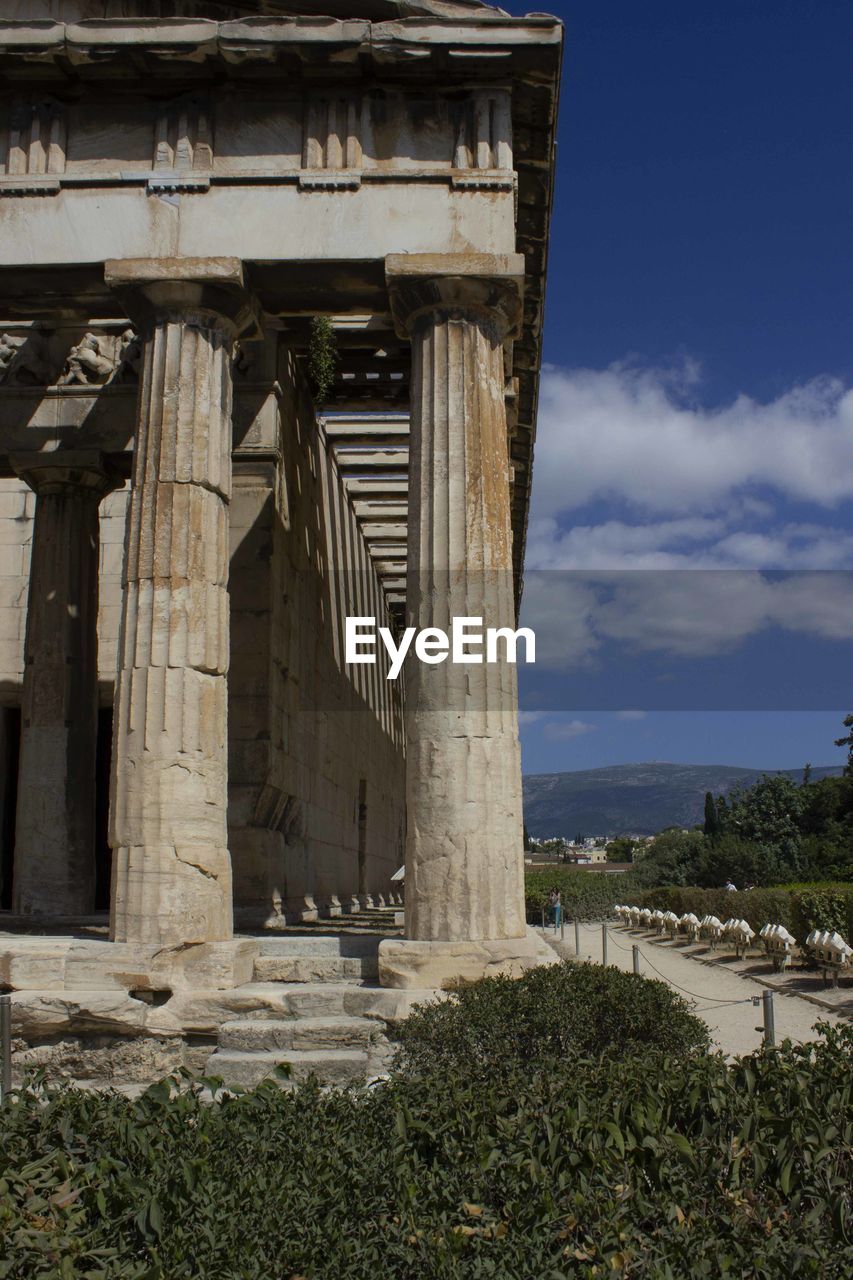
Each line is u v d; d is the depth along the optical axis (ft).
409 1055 30.66
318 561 73.26
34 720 59.52
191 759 41.70
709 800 300.40
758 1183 18.35
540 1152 18.79
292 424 63.67
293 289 46.80
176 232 45.14
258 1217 16.84
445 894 40.24
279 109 46.09
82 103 46.50
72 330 63.10
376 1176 18.22
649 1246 16.55
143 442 44.45
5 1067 32.55
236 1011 39.24
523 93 46.26
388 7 45.19
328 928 59.00
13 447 61.46
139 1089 37.27
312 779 70.03
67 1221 16.98
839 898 77.97
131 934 40.32
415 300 45.01
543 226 52.60
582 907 187.42
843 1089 20.84
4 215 45.50
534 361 63.72
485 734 41.45
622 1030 30.30
